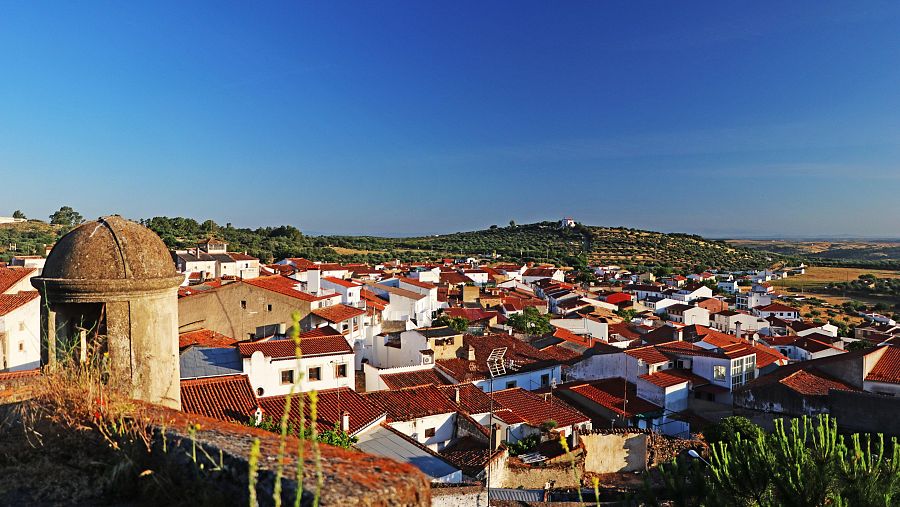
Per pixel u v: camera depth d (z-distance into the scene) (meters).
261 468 4.69
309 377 28.17
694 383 37.66
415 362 39.97
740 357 38.66
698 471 13.89
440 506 16.64
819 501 11.07
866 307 120.94
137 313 8.95
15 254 78.56
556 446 26.08
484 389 34.91
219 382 24.55
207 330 36.81
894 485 11.12
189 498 5.17
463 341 42.91
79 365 7.73
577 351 48.12
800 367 37.28
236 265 94.12
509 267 142.38
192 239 132.75
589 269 169.75
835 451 11.54
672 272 175.12
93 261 8.84
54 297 8.62
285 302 41.81
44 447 6.35
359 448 21.77
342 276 98.62
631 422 34.22
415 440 22.66
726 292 136.50
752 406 33.66
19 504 5.34
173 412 6.81
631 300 105.06
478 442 25.27
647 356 39.75
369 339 45.09
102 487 5.71
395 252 193.88
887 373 34.34
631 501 16.80
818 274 192.88
